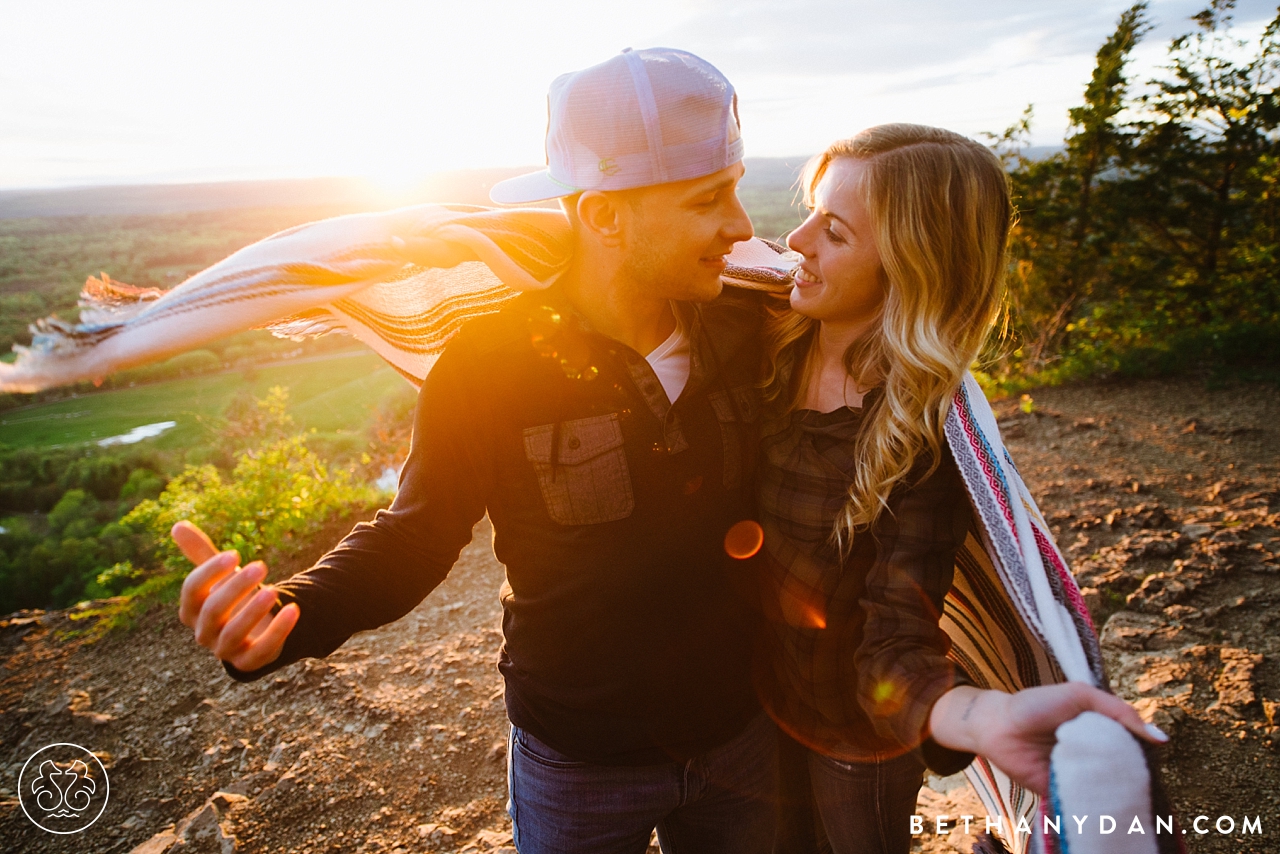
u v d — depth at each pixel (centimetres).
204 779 298
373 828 260
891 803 143
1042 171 1366
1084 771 75
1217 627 322
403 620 398
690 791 136
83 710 354
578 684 128
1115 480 514
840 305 122
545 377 119
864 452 116
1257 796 237
